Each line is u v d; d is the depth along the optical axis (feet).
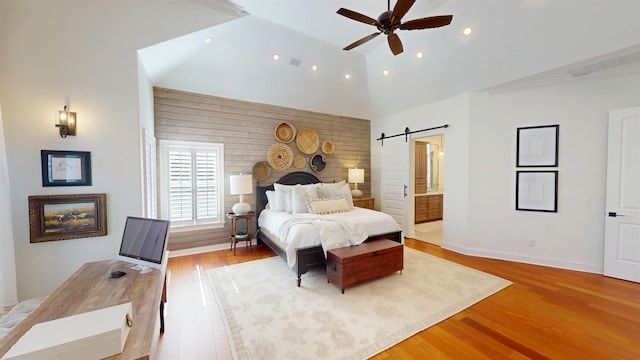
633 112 9.41
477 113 12.82
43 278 7.59
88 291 4.59
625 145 9.59
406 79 14.49
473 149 12.94
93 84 8.04
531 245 11.67
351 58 14.42
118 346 3.05
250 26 10.94
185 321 7.14
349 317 7.24
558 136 10.96
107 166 8.23
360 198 18.08
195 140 13.34
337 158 18.65
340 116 18.70
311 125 17.44
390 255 9.73
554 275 10.22
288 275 10.36
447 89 13.47
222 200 14.06
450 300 8.20
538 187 11.43
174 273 10.57
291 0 9.27
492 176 12.48
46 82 7.51
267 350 5.91
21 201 7.31
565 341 6.17
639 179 9.38
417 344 6.13
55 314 3.84
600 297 8.34
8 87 7.16
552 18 8.70
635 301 8.05
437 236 17.07
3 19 7.13
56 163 7.60
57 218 7.61
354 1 9.29
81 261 8.00
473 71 11.82
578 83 10.52
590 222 10.46
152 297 4.43
